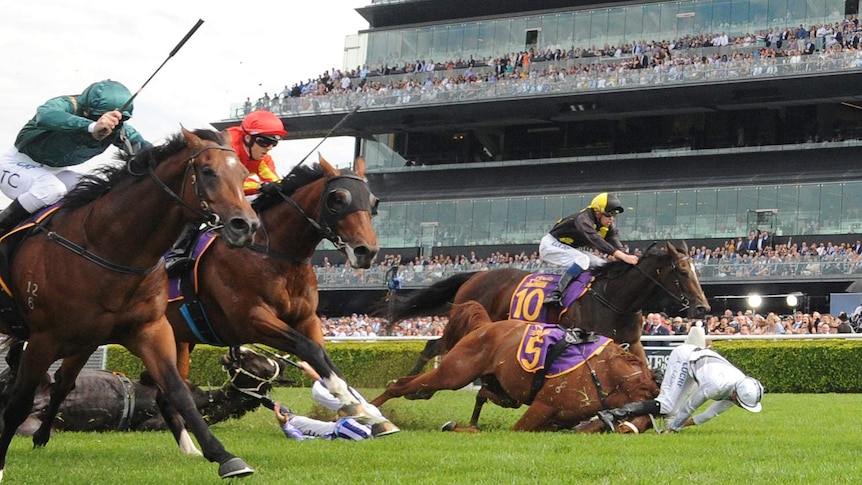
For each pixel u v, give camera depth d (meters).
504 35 47.50
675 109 44.06
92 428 9.59
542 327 9.79
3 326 6.80
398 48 49.47
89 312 6.22
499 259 42.25
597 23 45.75
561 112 45.75
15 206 7.09
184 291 8.42
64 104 7.05
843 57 39.78
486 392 10.27
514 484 5.89
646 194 43.16
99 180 6.38
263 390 10.09
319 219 7.98
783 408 14.20
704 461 7.17
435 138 49.41
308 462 6.96
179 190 6.16
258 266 8.10
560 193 44.56
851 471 6.66
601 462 6.98
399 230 47.28
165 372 6.16
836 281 36.56
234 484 5.84
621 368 9.48
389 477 6.13
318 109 48.41
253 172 8.92
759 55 41.47
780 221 40.69
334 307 45.28
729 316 27.16
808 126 42.88
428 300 13.20
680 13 44.22
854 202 39.56
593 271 11.67
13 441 8.48
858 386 19.53
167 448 8.08
